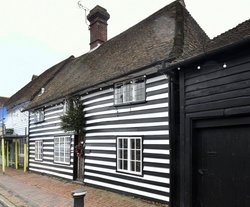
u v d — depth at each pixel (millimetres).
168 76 7527
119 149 9617
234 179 5793
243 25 6449
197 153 6617
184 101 6832
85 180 11281
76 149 12016
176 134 7453
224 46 5449
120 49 11922
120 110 9594
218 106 5961
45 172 14922
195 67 6547
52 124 14453
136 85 9062
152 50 9008
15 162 19297
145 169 8367
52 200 8797
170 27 9648
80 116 11500
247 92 5398
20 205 8398
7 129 20938
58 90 14586
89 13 16500
